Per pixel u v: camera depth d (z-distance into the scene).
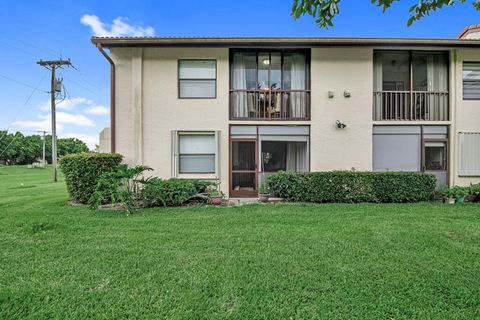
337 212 6.01
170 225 5.00
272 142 8.38
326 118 8.23
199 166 8.32
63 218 5.48
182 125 8.15
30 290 2.69
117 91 8.13
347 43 7.81
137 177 7.77
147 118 8.12
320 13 3.03
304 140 8.32
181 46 7.97
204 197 7.14
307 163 8.32
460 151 8.09
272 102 8.42
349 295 2.60
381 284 2.80
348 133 8.23
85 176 7.10
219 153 8.09
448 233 4.45
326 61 8.25
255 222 5.21
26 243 4.02
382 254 3.59
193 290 2.70
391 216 5.59
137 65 8.02
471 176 8.14
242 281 2.87
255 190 8.27
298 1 3.09
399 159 8.30
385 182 7.24
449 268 3.16
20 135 46.91
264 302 2.50
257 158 8.26
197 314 2.33
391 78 8.62
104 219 5.42
